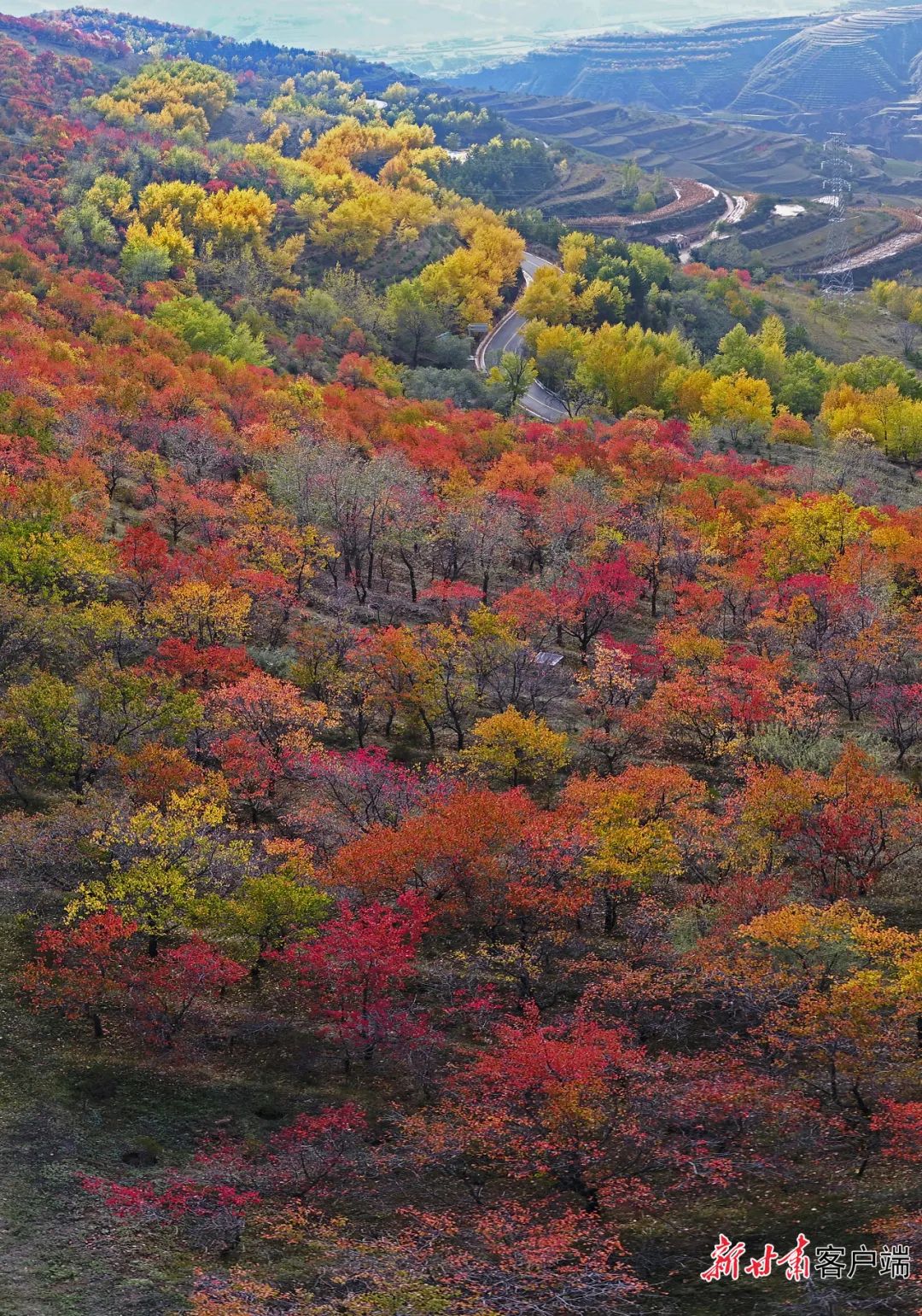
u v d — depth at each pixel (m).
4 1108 47.19
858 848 68.06
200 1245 41.22
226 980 55.50
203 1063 52.59
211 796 68.31
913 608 106.75
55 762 72.81
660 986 56.22
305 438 127.56
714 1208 43.31
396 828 69.88
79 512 102.56
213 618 89.62
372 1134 48.09
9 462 108.44
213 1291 38.44
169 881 56.94
